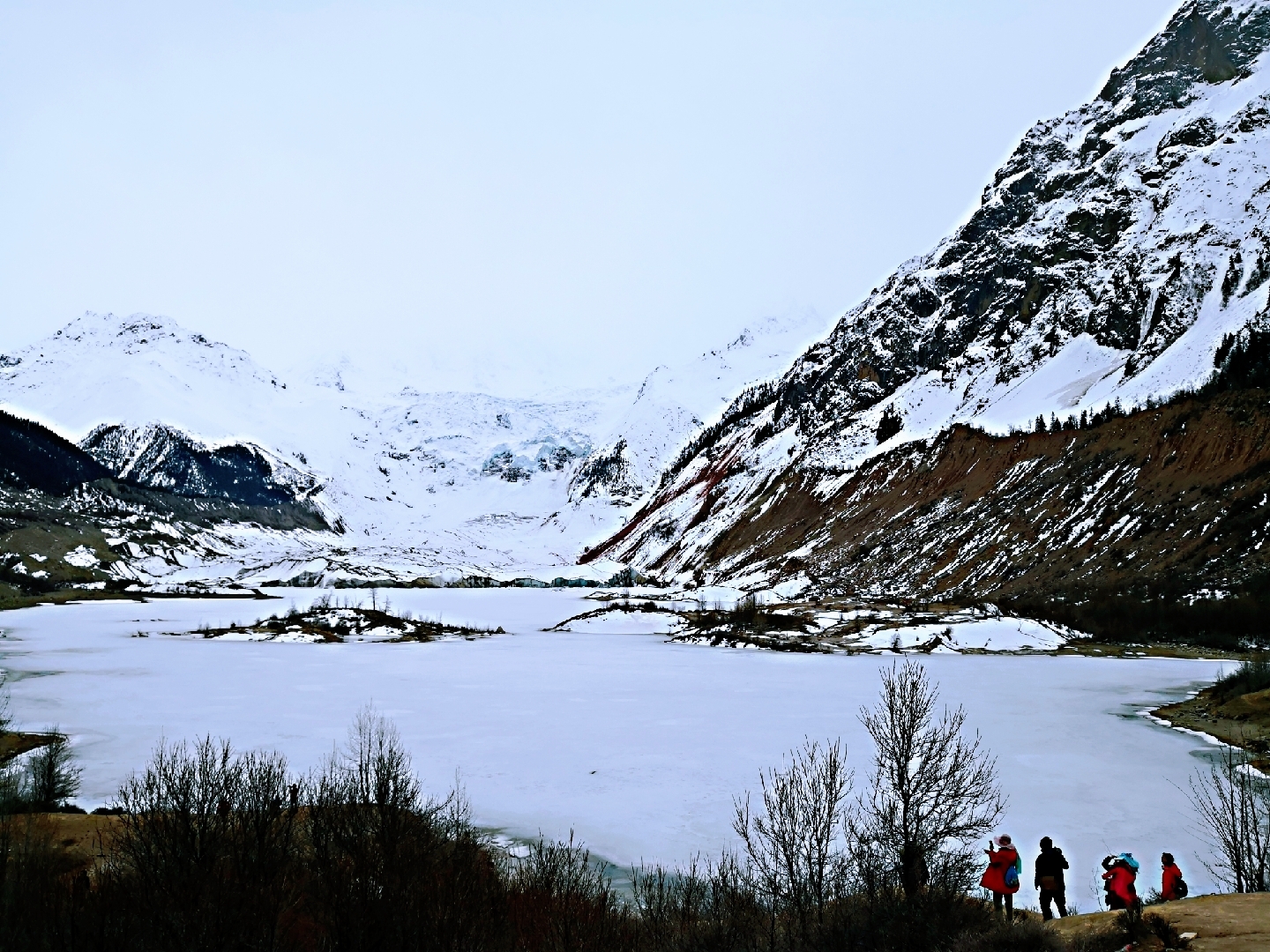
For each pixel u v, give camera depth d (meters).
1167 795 35.50
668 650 93.56
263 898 19.30
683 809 34.69
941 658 82.69
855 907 20.41
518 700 59.31
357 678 69.94
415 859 21.81
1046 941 17.56
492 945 19.59
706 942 19.95
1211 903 19.00
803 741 46.00
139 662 78.75
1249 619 82.81
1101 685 64.75
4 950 17.64
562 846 29.25
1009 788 36.38
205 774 24.47
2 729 44.75
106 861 23.91
